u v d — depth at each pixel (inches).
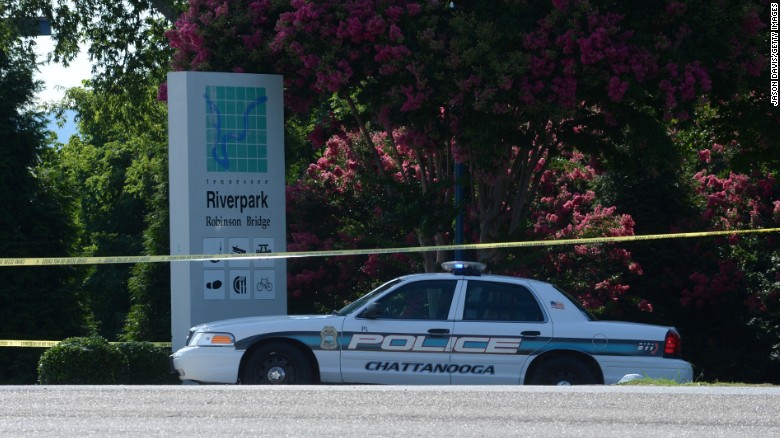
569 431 1173.1
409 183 2861.7
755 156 3063.5
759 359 3614.7
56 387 1501.0
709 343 3737.7
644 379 1743.4
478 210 2982.3
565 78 2519.7
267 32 2684.5
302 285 3376.0
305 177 3563.0
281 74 2637.8
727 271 3599.9
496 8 2625.5
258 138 2539.4
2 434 1147.3
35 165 3976.4
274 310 2502.5
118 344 2207.2
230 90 2527.1
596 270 3336.6
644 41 2518.5
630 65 2491.4
